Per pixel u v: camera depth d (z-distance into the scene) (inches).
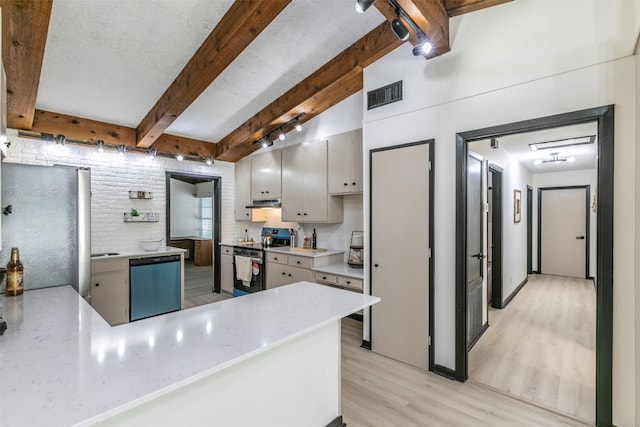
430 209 103.3
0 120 49.8
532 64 83.5
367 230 121.8
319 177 159.5
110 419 37.9
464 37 95.3
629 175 70.4
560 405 85.9
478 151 131.1
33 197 83.0
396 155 112.0
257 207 197.8
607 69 73.3
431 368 103.8
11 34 77.2
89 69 112.7
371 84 119.9
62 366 40.1
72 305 68.4
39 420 29.4
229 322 56.3
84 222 89.9
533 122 83.0
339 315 60.9
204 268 302.5
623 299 71.0
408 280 109.4
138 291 151.0
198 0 88.3
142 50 105.3
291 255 158.6
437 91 101.5
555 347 121.5
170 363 41.1
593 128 137.3
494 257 168.2
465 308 97.7
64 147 146.9
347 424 78.4
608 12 73.4
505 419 80.3
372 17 105.0
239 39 92.8
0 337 50.1
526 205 232.8
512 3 87.0
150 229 177.5
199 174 199.6
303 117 160.9
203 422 47.1
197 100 147.1
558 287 215.8
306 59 124.0
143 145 164.2
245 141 178.7
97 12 88.5
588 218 245.1
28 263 82.3
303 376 64.5
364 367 107.6
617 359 71.6
